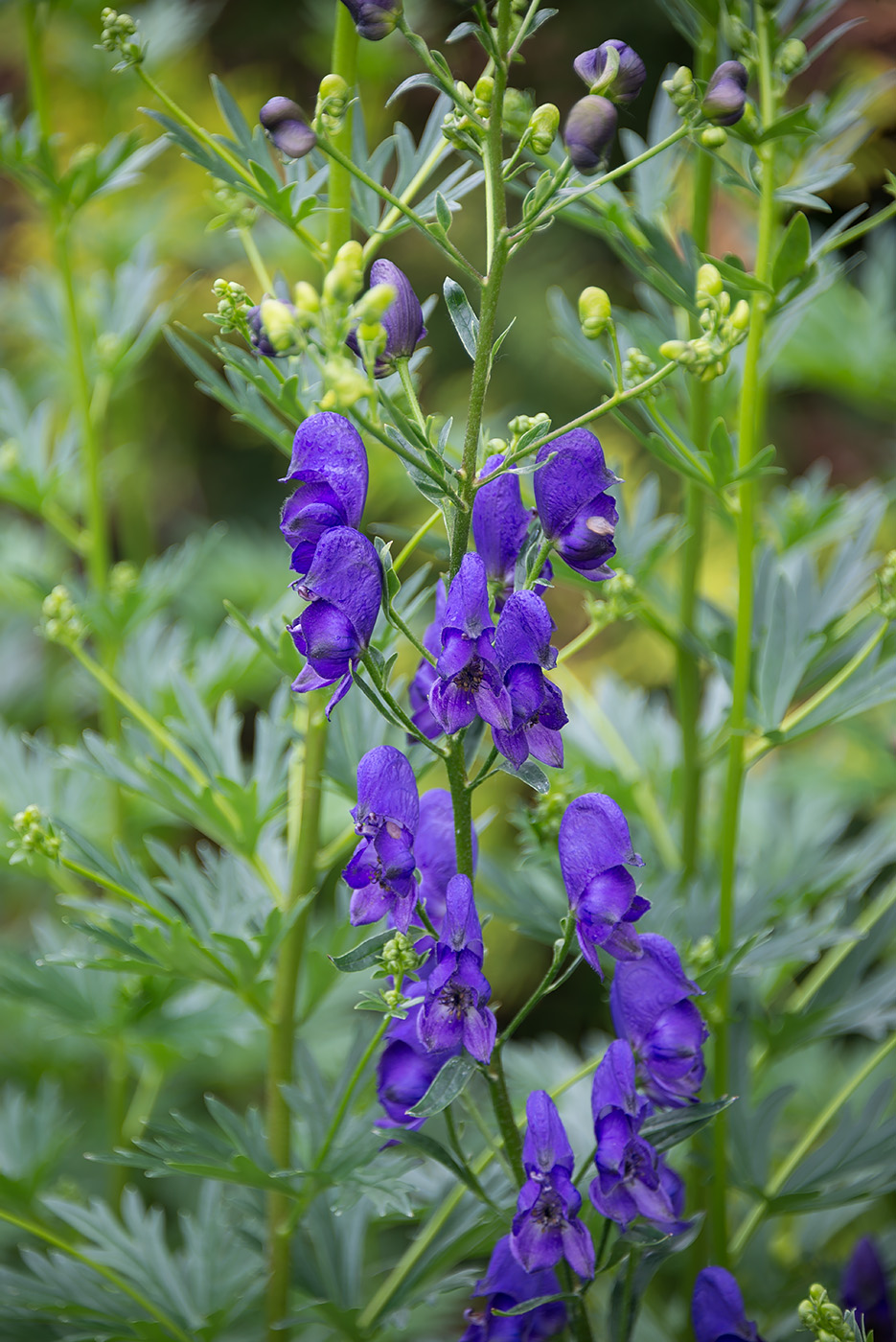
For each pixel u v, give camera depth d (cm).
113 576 137
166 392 286
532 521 101
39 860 118
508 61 98
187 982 128
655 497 124
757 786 146
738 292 112
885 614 111
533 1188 98
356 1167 108
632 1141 99
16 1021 170
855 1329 105
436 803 103
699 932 117
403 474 203
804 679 117
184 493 297
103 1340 114
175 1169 108
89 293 142
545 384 276
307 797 113
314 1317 113
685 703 122
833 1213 127
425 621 213
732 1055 117
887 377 157
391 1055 102
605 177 98
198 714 118
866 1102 116
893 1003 118
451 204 109
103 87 163
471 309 98
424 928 101
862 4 214
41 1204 124
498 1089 101
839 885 122
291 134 99
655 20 272
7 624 215
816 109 116
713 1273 104
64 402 198
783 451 267
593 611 115
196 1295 116
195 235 182
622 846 99
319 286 195
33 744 116
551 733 97
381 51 179
